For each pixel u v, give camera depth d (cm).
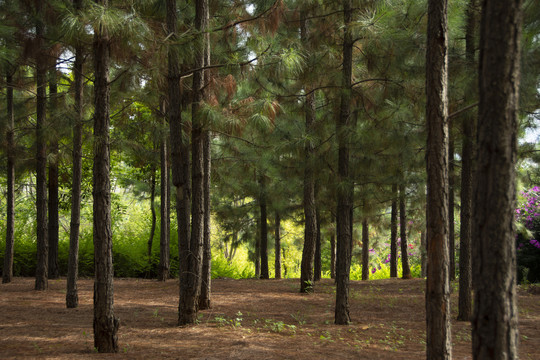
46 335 630
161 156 1404
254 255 1942
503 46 294
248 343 590
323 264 2805
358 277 2083
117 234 1850
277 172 1238
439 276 424
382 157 974
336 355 555
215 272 1800
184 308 728
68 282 902
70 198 1761
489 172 296
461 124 796
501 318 288
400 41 711
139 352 538
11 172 1278
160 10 801
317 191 1211
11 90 1138
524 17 620
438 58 436
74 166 921
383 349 609
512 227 294
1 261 1514
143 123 1103
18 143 1195
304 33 1070
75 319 772
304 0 916
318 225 1516
